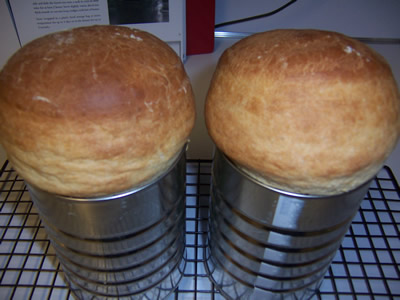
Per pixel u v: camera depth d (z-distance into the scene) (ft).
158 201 1.45
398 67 3.35
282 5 3.78
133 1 2.94
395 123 1.23
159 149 1.24
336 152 1.15
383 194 2.39
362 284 1.93
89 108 1.09
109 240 1.47
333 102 1.14
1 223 2.20
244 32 3.82
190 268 2.06
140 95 1.15
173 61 1.34
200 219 2.27
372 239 2.16
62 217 1.38
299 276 1.71
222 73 1.39
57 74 1.10
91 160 1.14
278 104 1.17
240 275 1.82
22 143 1.13
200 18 3.33
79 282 1.76
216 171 1.66
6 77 1.16
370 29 3.83
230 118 1.31
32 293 1.84
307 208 1.35
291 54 1.21
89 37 1.23
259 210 1.46
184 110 1.32
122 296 1.80
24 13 2.90
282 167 1.21
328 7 3.75
